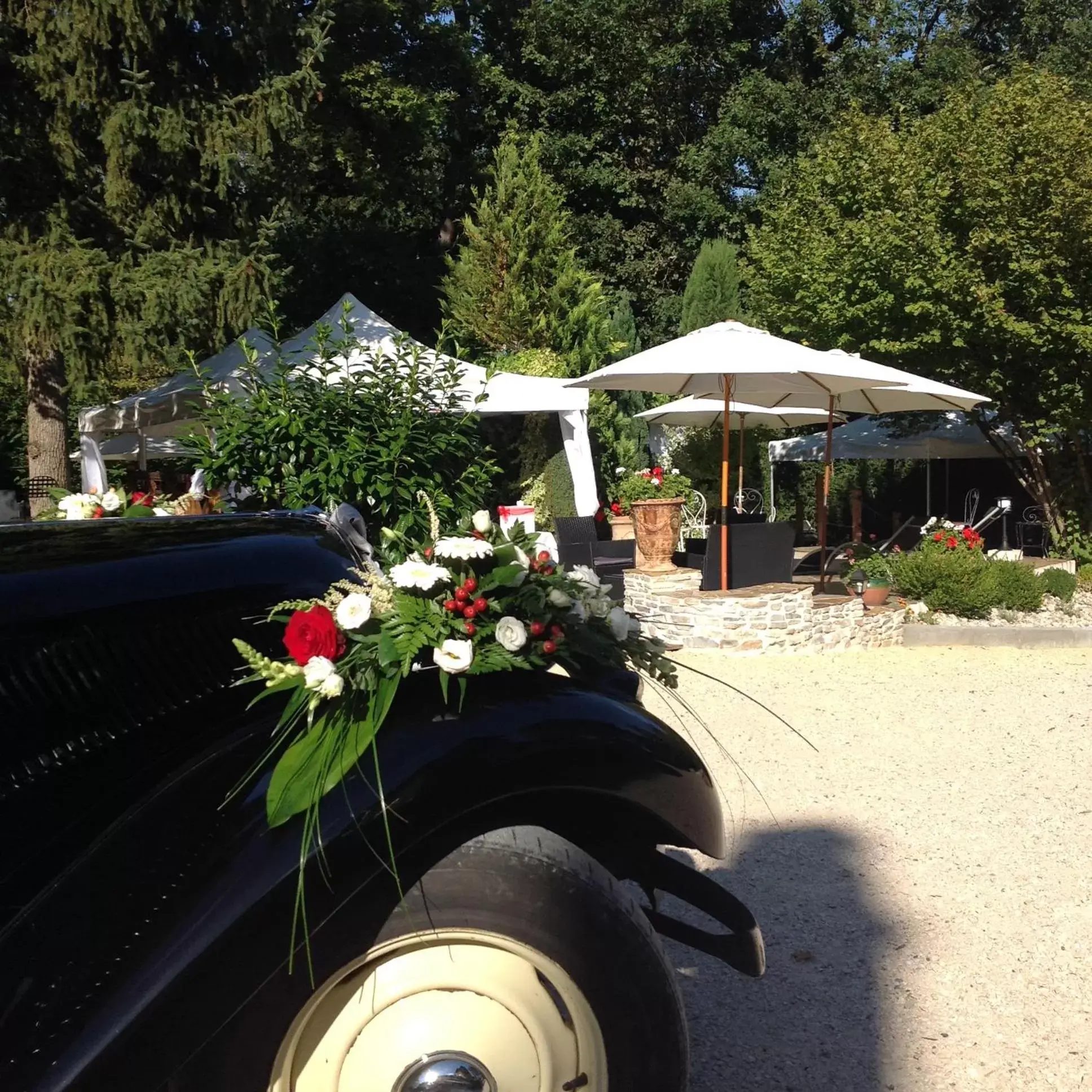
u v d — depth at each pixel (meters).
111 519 3.14
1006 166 12.09
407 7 20.58
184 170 11.52
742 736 6.12
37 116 11.31
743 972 2.41
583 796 2.29
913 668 8.29
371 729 1.99
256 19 11.66
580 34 24.34
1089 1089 2.62
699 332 9.15
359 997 1.97
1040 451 14.01
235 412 6.45
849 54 24.23
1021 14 25.23
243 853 1.86
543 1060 1.99
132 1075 1.74
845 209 14.91
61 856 2.10
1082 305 12.02
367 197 22.66
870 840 4.38
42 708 2.18
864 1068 2.72
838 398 11.20
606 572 11.59
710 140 23.97
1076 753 5.62
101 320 10.53
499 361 15.87
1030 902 3.72
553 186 22.41
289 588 2.76
